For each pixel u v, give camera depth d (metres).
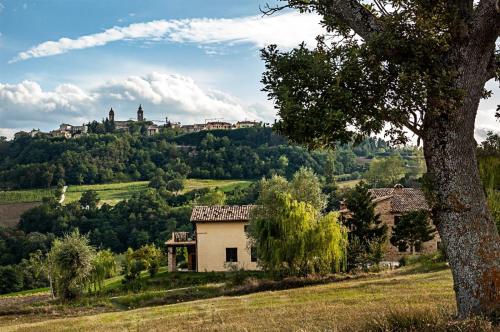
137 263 58.81
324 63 8.73
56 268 40.62
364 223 45.50
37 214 98.88
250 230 45.25
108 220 94.12
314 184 52.00
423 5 8.47
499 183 11.80
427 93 8.09
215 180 130.12
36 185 132.38
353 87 8.62
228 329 14.64
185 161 145.25
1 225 99.94
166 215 91.62
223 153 137.50
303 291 26.73
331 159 109.88
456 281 8.33
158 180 127.44
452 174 8.35
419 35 8.56
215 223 50.59
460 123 8.36
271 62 9.08
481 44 8.31
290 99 8.48
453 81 8.36
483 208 8.33
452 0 8.44
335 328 10.51
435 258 37.19
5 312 34.00
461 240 8.22
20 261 83.00
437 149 8.46
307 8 9.91
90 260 41.25
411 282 25.39
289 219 36.56
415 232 45.88
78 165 138.25
